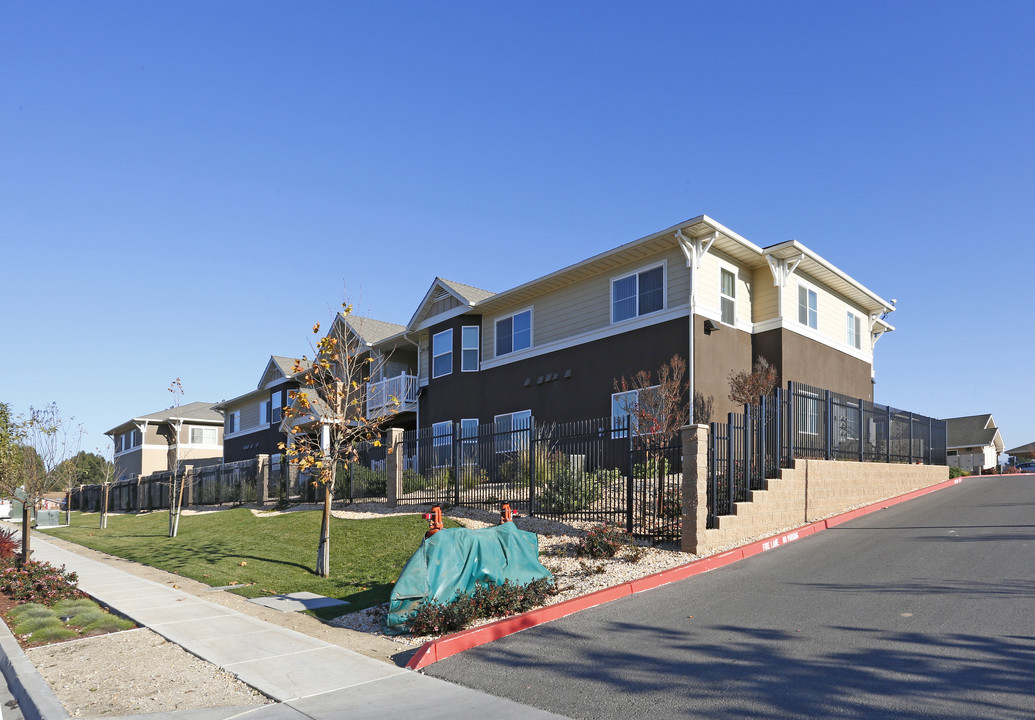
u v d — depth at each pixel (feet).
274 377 130.72
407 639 25.99
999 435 156.15
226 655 24.57
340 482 65.57
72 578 38.58
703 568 33.45
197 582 39.96
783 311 66.33
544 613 26.94
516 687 20.27
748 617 25.20
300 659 23.89
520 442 49.42
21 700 21.83
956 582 27.78
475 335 86.38
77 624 30.35
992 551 32.94
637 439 41.68
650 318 64.49
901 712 16.55
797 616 24.88
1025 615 22.97
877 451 58.49
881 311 83.61
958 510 47.47
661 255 64.75
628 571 32.73
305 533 50.39
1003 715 15.93
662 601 28.30
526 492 48.49
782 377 65.31
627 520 39.88
